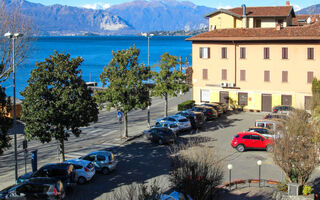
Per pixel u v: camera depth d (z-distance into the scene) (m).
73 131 28.33
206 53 53.75
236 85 52.41
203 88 54.62
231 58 52.19
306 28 49.34
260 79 50.91
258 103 51.41
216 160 24.89
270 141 32.34
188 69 71.56
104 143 36.72
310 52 47.62
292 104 49.25
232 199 22.28
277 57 49.56
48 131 27.67
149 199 16.31
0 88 23.12
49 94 27.39
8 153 34.19
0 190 24.58
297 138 22.58
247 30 52.53
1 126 22.77
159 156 32.03
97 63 141.00
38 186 21.50
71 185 24.14
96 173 28.16
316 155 22.45
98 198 22.62
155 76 45.09
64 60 28.72
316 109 30.66
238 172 27.69
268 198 22.55
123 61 37.59
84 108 27.83
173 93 44.28
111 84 36.72
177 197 17.86
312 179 26.31
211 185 19.69
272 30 50.91
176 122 39.69
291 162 22.48
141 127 42.94
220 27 60.66
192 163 19.62
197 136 38.72
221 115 49.25
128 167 29.36
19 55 47.19
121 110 37.81
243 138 32.88
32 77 27.45
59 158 31.56
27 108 26.95
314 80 45.94
